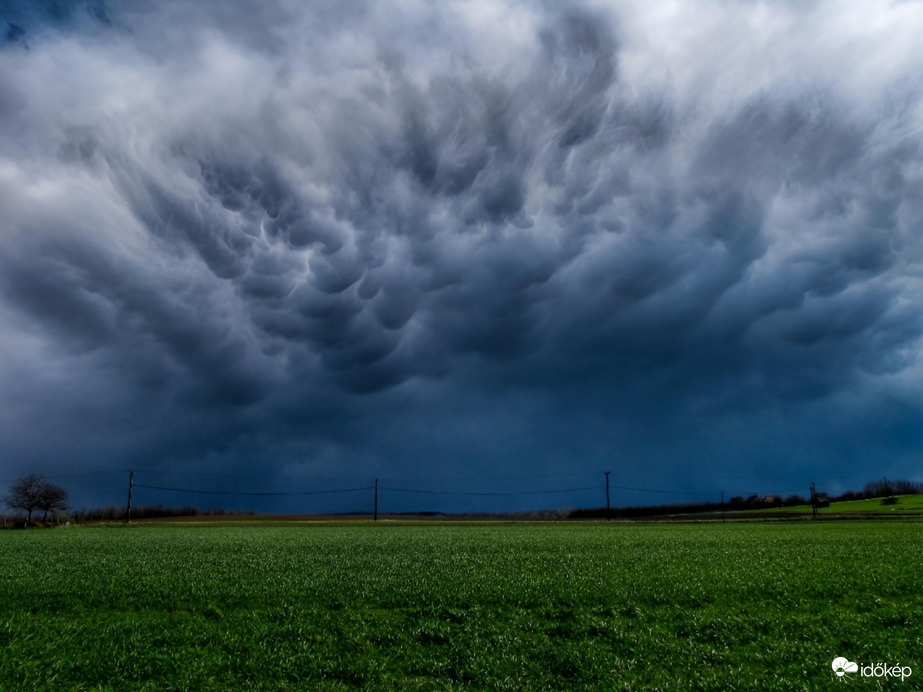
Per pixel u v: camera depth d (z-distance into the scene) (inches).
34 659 599.5
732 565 1269.7
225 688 534.3
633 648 634.8
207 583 1031.6
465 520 5349.4
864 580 1005.2
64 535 2923.2
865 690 507.5
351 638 675.4
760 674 552.4
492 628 721.0
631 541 2121.1
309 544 2089.1
